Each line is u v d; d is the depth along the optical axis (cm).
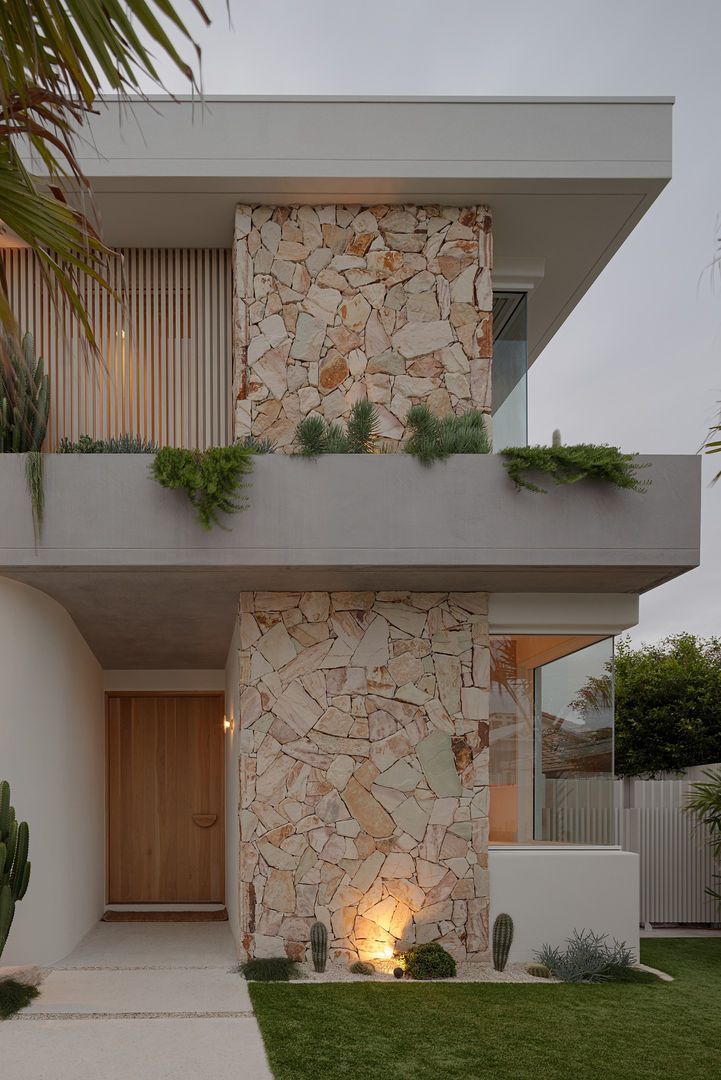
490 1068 549
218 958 859
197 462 753
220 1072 528
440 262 904
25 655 830
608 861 864
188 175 838
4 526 750
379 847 845
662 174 855
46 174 801
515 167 853
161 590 862
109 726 1206
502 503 777
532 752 884
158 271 966
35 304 930
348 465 771
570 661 909
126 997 699
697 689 1638
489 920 847
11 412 820
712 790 1101
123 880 1185
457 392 892
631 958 855
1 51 207
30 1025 620
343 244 902
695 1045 607
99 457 757
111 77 201
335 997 707
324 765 852
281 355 886
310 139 848
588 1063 564
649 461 786
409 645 877
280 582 833
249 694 855
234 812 961
